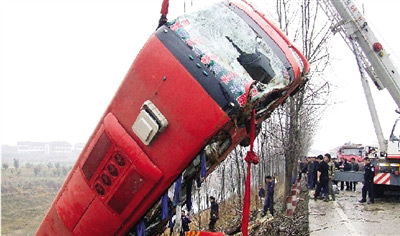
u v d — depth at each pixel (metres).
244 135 3.96
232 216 12.31
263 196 13.88
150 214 4.00
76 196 4.00
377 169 12.81
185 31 3.68
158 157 3.55
